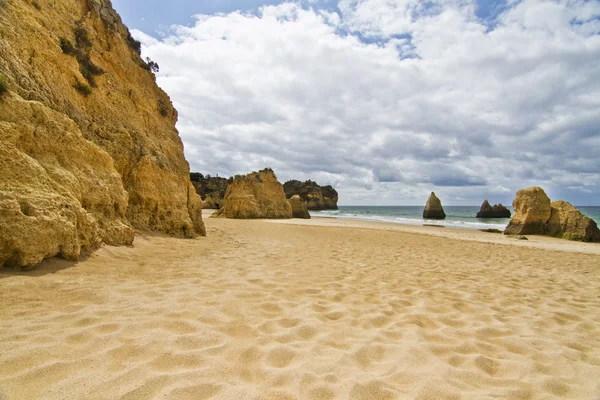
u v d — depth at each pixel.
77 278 4.25
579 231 19.45
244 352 2.67
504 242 15.68
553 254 11.12
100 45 9.21
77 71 7.77
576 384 2.50
